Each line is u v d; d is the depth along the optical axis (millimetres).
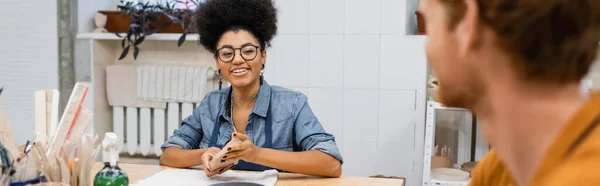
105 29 2826
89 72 2824
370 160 2561
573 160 392
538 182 418
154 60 2957
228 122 1726
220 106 1757
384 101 2504
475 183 751
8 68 2936
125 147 2939
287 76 2584
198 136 1795
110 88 2877
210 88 2846
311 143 1586
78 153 1164
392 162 2539
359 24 2482
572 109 427
